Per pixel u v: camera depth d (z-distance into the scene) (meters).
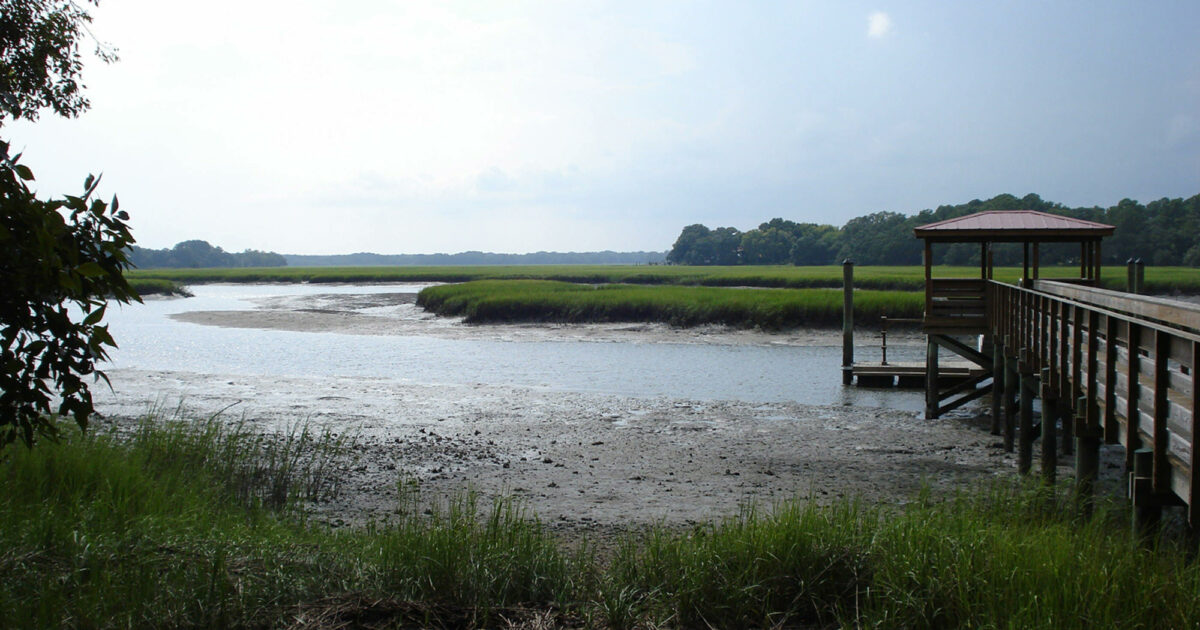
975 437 13.05
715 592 5.31
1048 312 9.14
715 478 10.33
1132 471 5.78
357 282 79.69
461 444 12.18
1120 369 6.35
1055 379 8.73
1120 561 5.01
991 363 14.09
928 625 4.78
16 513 5.87
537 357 23.88
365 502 8.95
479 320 33.69
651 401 16.16
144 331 32.19
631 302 32.44
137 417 13.23
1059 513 7.12
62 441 7.59
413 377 19.81
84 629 4.29
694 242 182.62
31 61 11.26
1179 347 5.02
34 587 4.64
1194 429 4.66
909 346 25.84
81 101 12.22
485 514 8.48
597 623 5.00
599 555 6.97
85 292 4.33
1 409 4.32
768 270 92.56
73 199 4.26
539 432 13.20
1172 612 4.50
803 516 6.27
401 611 4.94
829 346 26.19
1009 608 4.67
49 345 4.29
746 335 28.83
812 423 14.05
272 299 53.00
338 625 4.70
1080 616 4.50
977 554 5.30
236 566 5.37
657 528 6.97
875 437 12.97
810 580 5.37
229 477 8.90
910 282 52.38
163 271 107.31
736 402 16.05
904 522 6.05
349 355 24.45
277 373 20.58
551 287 45.00
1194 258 81.56
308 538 6.42
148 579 4.82
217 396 16.52
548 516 8.51
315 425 13.55
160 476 7.92
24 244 4.01
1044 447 9.19
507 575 5.54
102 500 6.43
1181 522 6.87
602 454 11.67
